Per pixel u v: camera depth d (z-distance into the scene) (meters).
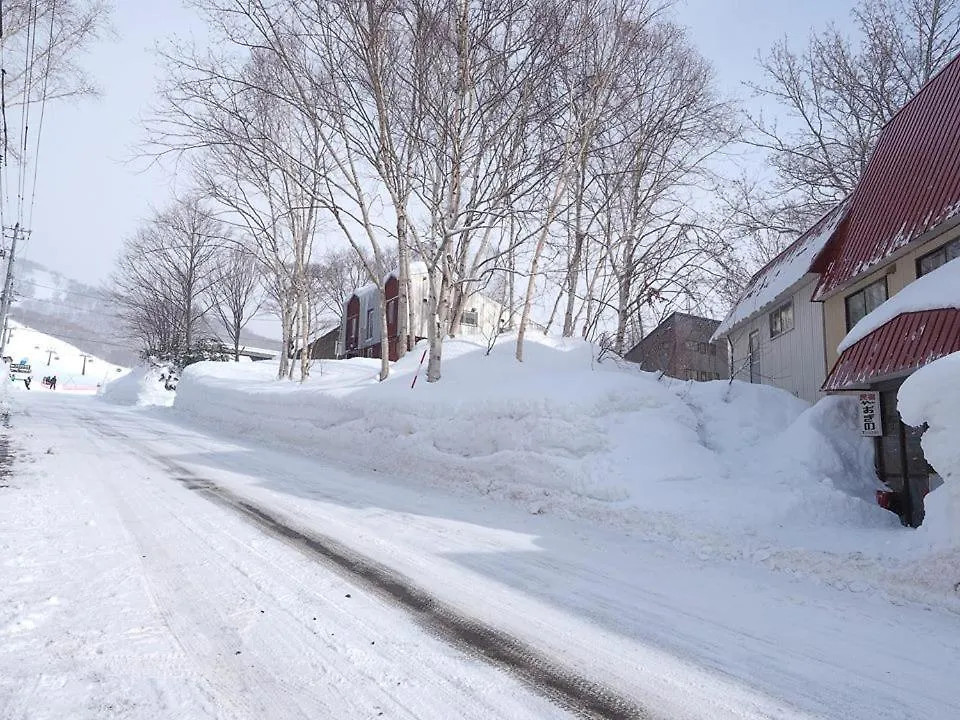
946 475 5.17
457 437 9.98
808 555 5.52
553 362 13.13
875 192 10.84
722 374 27.38
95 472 8.91
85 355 92.19
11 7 14.23
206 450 12.45
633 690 3.13
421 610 4.10
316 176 14.59
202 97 12.66
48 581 4.20
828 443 8.76
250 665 3.18
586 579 5.01
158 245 39.94
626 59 13.20
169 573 4.55
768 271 17.58
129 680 2.94
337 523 6.48
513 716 2.80
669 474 7.82
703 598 4.67
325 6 11.79
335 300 40.47
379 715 2.76
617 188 17.02
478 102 12.49
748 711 2.96
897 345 7.67
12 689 2.77
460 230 12.32
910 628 4.17
